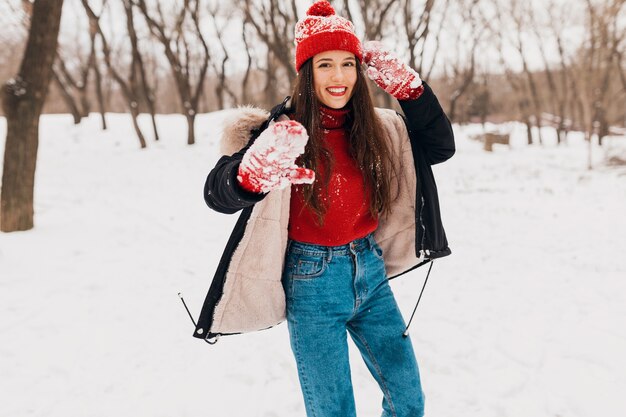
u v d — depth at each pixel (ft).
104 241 21.48
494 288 15.74
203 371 10.93
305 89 5.55
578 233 22.47
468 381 10.42
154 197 32.83
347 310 5.87
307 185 5.47
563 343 11.89
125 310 14.34
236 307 5.80
